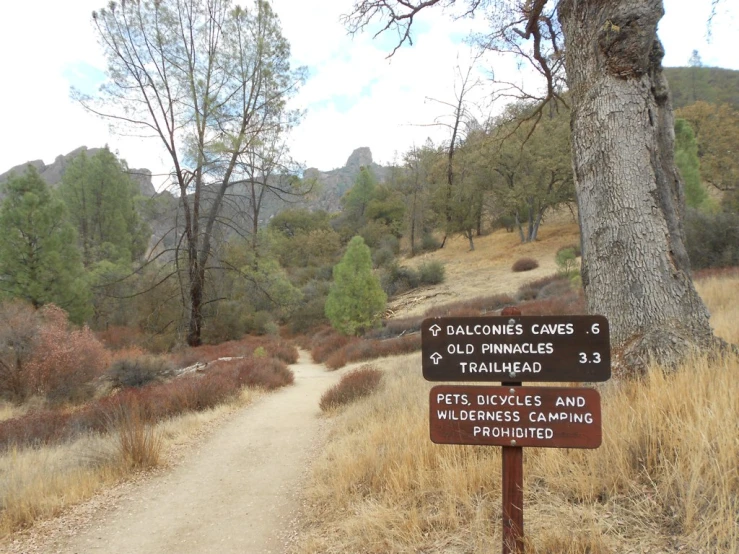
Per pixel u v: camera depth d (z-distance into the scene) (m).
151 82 22.30
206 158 23.05
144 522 5.04
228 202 26.00
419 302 34.31
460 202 41.72
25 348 13.78
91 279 27.27
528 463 3.91
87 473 6.23
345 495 4.70
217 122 23.39
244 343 27.08
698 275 17.25
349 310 26.03
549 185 38.09
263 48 23.95
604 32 5.11
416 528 3.56
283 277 26.69
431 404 2.83
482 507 3.54
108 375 15.21
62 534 4.79
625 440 3.42
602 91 5.15
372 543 3.64
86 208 48.62
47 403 13.10
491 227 53.47
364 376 11.17
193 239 24.20
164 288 27.41
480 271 38.97
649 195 4.91
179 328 24.94
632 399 4.08
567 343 2.70
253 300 34.06
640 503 2.97
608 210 5.00
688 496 2.71
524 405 2.72
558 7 5.83
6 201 22.03
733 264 19.31
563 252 28.02
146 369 15.60
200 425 9.36
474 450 4.47
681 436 3.15
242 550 4.30
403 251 57.47
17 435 8.59
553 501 3.32
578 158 5.36
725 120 46.94
